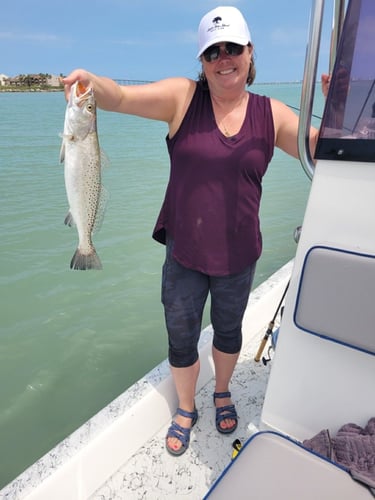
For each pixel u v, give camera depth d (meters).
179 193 1.79
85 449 1.83
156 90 1.71
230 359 2.17
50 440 2.97
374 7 1.25
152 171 11.59
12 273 5.34
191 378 2.14
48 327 4.27
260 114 1.74
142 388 2.19
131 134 21.34
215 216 1.76
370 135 1.30
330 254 1.40
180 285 1.93
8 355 3.84
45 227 6.84
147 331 4.22
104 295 4.89
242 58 1.59
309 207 1.46
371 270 1.33
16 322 4.34
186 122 1.73
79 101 1.65
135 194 9.09
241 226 1.81
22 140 17.19
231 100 1.70
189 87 1.78
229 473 1.29
